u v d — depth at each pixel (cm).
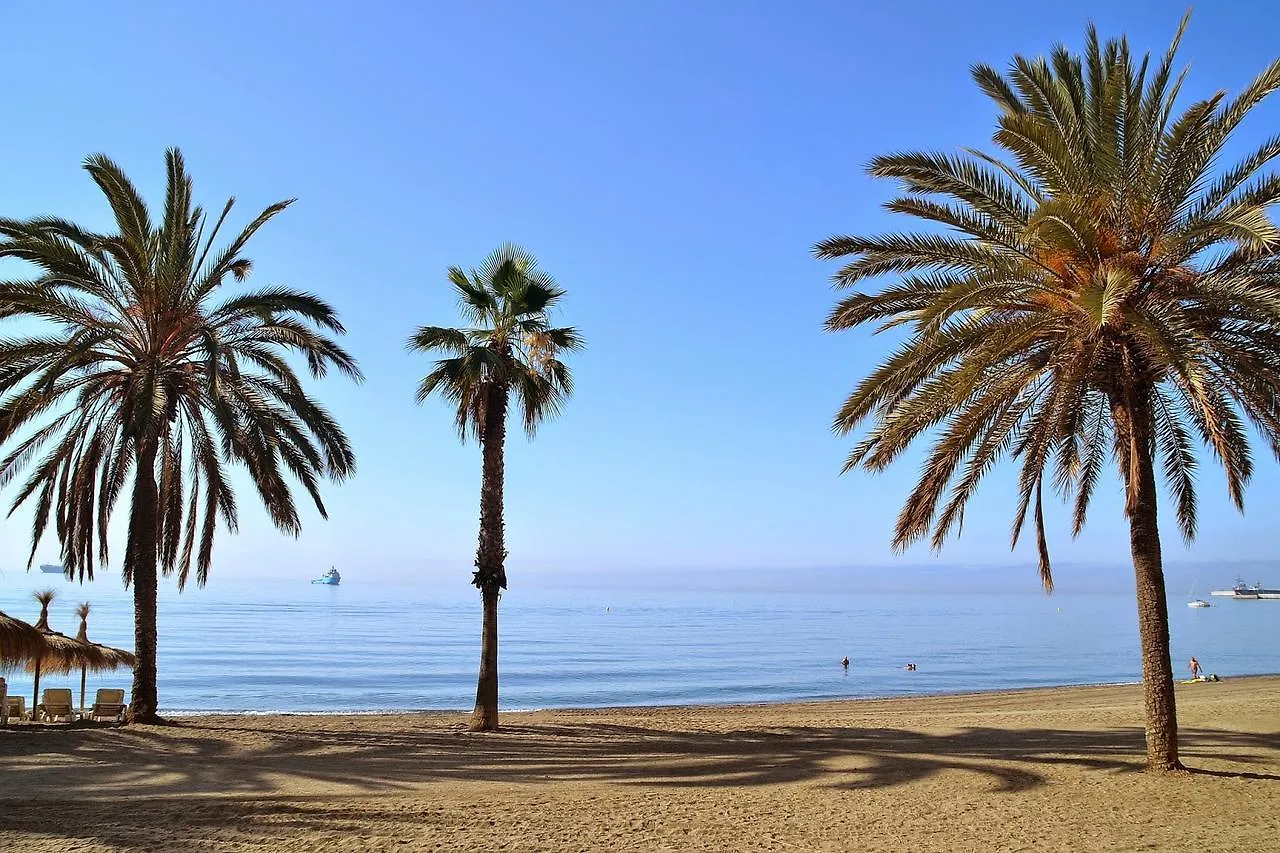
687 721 2372
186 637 8644
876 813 1115
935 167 1251
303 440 1959
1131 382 1259
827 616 19588
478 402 2169
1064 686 4534
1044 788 1241
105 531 1877
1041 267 1234
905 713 2747
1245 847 918
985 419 1302
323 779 1369
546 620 15362
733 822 1069
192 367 1892
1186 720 1953
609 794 1266
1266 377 1142
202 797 1207
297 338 1948
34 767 1403
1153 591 1305
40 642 1848
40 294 1672
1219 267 1205
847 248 1308
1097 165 1237
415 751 1659
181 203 1858
